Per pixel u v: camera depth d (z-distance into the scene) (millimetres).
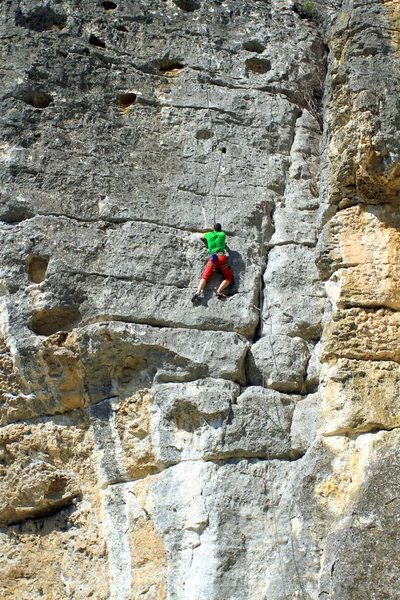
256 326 14461
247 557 12812
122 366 13945
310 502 12664
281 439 13609
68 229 14352
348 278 13672
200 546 12875
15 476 13961
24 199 14430
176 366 13797
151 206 14812
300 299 14594
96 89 15641
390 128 13625
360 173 13797
